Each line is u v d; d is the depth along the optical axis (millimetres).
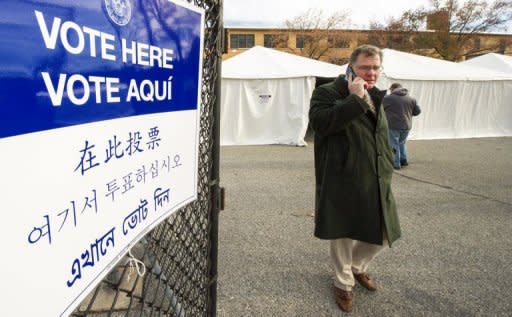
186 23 1157
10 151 564
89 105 746
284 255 3207
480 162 7426
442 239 3602
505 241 3564
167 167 1126
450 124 10750
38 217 631
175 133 1155
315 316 2363
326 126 2145
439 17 30391
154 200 1065
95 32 748
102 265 831
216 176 1582
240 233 3691
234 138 9453
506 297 2605
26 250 610
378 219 2197
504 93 10977
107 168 826
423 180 5988
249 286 2699
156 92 1019
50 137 645
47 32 623
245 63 9836
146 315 1522
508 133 11242
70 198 709
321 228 2225
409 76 9828
